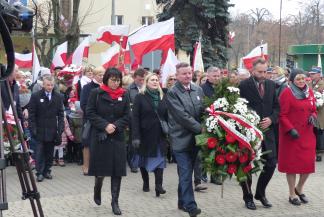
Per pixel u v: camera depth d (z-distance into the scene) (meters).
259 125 7.44
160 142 8.38
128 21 34.00
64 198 8.34
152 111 8.33
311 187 9.22
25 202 7.95
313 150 8.00
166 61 13.23
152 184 9.45
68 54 20.28
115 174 7.38
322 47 25.30
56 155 11.55
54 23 21.41
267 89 7.61
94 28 32.41
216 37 22.28
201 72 12.84
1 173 3.47
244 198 7.77
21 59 17.03
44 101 9.77
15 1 3.88
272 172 7.66
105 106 7.40
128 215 7.36
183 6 21.72
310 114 7.96
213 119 6.81
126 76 10.62
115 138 7.40
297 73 7.95
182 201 7.36
